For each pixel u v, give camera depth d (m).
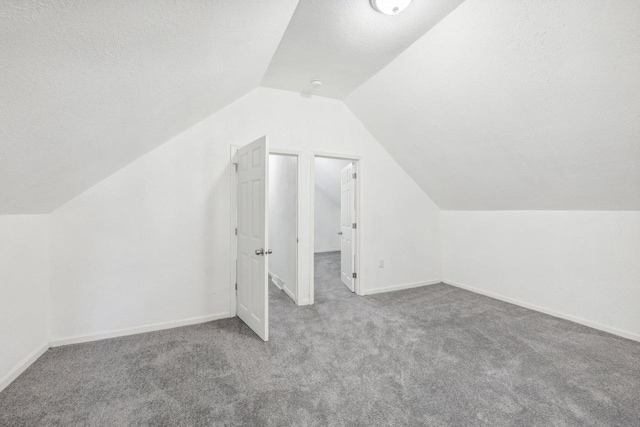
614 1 1.42
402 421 1.50
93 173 2.18
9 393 1.71
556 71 1.83
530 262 3.16
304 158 3.33
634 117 1.78
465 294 3.71
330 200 7.70
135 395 1.70
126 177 2.53
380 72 2.76
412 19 1.99
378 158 3.80
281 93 3.20
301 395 1.70
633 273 2.41
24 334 1.98
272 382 1.83
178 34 1.27
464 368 1.98
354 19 1.98
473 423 1.48
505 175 2.91
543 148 2.38
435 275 4.25
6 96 0.96
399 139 3.47
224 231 2.90
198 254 2.79
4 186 1.50
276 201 4.33
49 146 1.43
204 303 2.82
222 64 1.87
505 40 1.87
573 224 2.79
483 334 2.51
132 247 2.55
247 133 3.01
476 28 1.92
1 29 0.74
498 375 1.90
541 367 1.99
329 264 5.85
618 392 1.71
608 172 2.21
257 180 2.50
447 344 2.33
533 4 1.63
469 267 3.89
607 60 1.62
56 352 2.20
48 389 1.75
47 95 1.09
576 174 2.40
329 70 2.74
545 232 3.03
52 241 2.29
